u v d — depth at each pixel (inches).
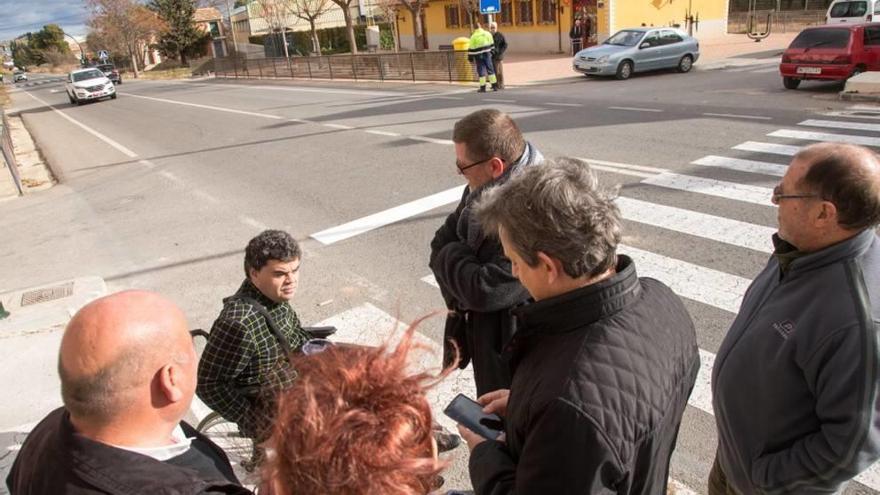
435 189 328.5
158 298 66.1
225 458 73.7
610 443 55.2
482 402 79.0
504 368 97.0
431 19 1478.8
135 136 657.6
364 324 194.5
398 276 226.8
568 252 60.2
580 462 55.2
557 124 468.1
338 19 2058.3
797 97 524.4
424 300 207.6
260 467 50.0
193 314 215.2
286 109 724.7
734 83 639.8
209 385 107.1
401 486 43.6
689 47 778.8
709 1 1176.8
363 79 1048.8
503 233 65.8
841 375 67.1
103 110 1026.1
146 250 283.4
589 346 59.1
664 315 65.6
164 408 63.3
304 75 1222.3
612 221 61.6
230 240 284.0
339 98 794.2
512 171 98.3
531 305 63.6
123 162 511.8
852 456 66.8
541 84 759.1
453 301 104.1
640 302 64.2
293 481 44.9
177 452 64.8
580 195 61.5
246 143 520.4
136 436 61.8
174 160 486.9
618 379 57.3
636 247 230.1
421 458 45.6
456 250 95.7
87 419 60.4
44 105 1302.9
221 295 227.9
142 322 61.9
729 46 1035.9
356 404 46.4
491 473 66.2
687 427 138.4
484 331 97.3
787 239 75.6
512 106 580.4
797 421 73.3
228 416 107.9
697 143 373.4
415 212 294.7
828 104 480.1
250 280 113.7
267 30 1948.8
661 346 62.1
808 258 73.2
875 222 69.4
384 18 1732.3
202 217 323.6
